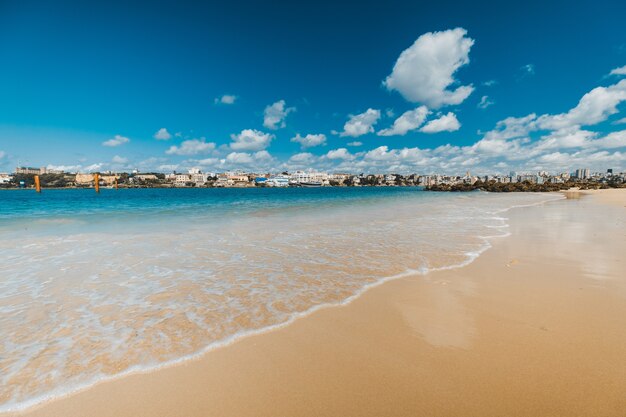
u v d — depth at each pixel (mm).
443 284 6023
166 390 3051
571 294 5418
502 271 6805
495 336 4016
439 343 3881
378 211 21859
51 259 7855
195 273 6746
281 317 4625
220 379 3217
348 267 7219
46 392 3002
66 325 4332
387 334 4117
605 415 2660
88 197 50438
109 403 2873
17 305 4992
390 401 2881
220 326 4340
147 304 5082
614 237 10547
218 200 39875
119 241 10227
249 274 6688
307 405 2852
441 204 29812
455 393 2971
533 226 13445
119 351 3695
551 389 2992
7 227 13422
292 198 45938
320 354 3664
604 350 3639
